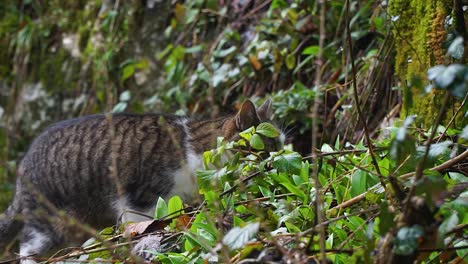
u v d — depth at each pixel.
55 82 9.48
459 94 2.93
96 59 9.05
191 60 8.19
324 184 4.54
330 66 7.07
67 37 9.54
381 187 3.96
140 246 4.37
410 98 3.51
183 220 4.50
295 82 7.14
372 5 6.88
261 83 7.52
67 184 6.18
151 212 6.10
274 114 6.70
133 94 8.59
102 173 6.09
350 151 4.38
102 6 9.33
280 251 3.31
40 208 6.23
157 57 8.19
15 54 9.82
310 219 4.06
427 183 2.98
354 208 4.14
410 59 5.45
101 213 6.20
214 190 4.41
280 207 4.19
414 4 5.44
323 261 3.09
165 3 8.82
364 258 3.08
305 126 6.75
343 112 6.46
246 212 4.42
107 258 4.45
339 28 7.04
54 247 6.23
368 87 6.32
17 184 6.45
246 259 3.36
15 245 6.64
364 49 6.93
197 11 8.17
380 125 6.08
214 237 4.13
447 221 3.12
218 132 6.07
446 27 4.74
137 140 6.11
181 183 6.02
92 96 9.11
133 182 6.06
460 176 4.05
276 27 7.38
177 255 4.07
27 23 9.95
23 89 9.65
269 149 5.86
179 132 6.14
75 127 6.34
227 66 7.68
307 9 7.32
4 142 9.53
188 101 7.87
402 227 2.98
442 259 3.45
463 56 3.38
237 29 8.09
